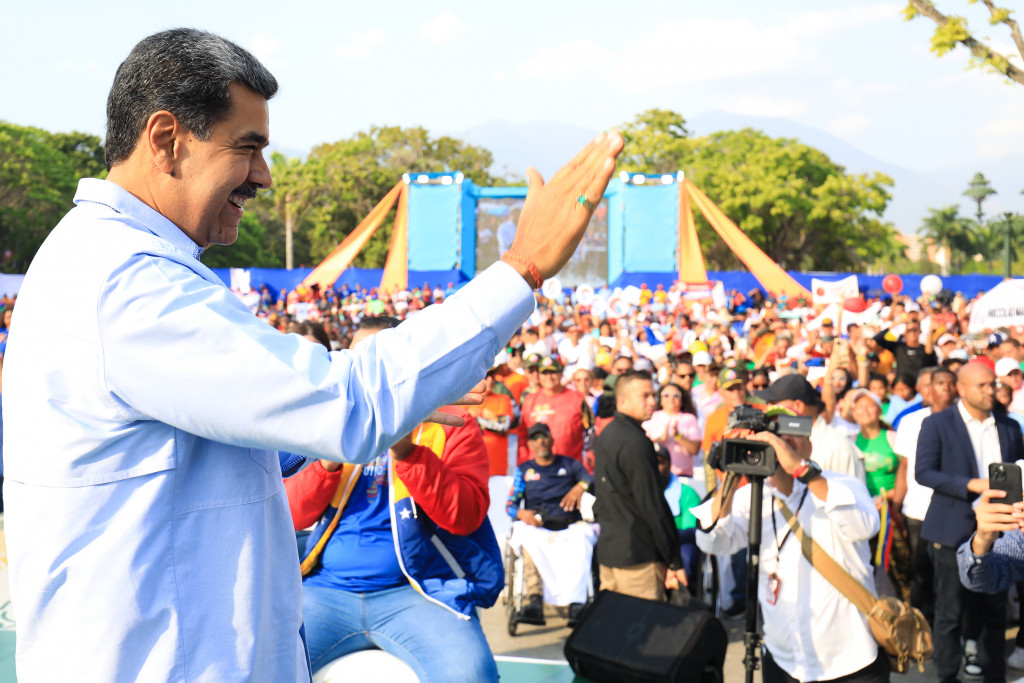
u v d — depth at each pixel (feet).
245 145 4.07
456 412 9.32
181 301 3.64
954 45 40.73
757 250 98.27
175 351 3.58
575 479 21.12
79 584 3.69
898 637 11.78
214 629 3.86
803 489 12.39
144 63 3.91
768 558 12.57
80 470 3.69
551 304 80.69
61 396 3.68
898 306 56.39
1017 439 17.30
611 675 13.83
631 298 82.12
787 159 176.96
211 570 3.88
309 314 84.79
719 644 13.96
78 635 3.71
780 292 96.22
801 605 12.17
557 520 20.67
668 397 23.90
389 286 106.32
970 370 17.15
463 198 105.91
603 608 14.74
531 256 3.97
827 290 74.54
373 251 203.51
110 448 3.71
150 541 3.75
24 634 3.84
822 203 169.89
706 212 100.73
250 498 4.03
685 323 66.39
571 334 55.98
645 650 13.70
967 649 17.88
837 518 11.93
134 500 3.73
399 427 3.70
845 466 17.22
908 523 20.22
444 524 8.64
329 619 8.71
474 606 9.11
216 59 3.93
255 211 225.35
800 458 11.91
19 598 3.85
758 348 50.67
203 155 3.98
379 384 3.67
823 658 12.06
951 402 19.02
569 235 4.00
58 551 3.69
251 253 210.59
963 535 16.63
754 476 12.09
